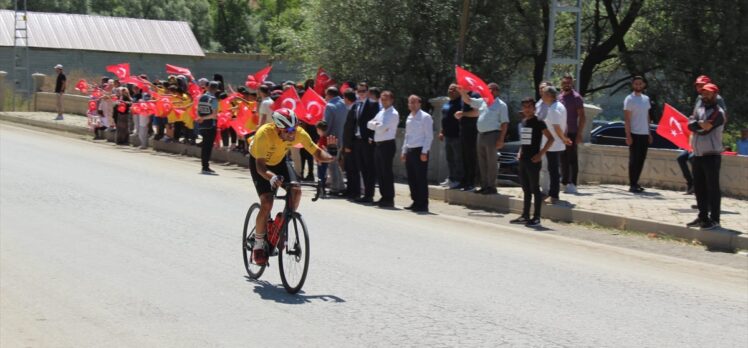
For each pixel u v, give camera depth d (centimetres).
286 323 752
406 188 1836
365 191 1596
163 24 4725
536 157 1360
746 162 1552
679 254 1173
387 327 746
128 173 1844
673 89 2952
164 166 2041
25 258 984
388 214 1450
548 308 833
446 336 723
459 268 1006
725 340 743
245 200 1495
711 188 1223
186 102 2314
